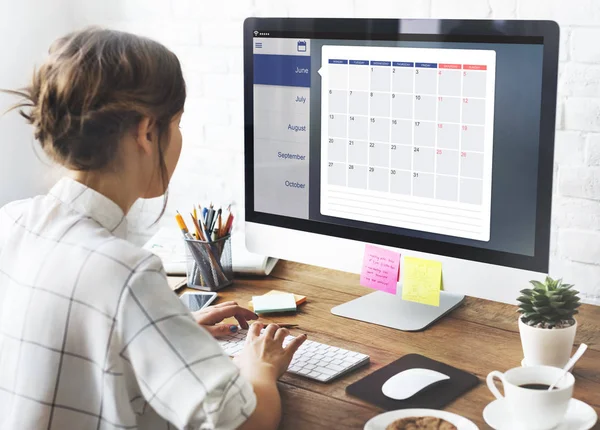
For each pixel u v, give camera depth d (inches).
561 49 66.4
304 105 58.9
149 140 41.5
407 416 42.6
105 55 39.4
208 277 63.3
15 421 39.6
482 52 49.8
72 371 38.7
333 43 56.3
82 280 37.9
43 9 92.7
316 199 60.0
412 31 52.4
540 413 40.2
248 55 61.1
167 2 87.3
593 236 68.7
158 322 36.9
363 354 51.1
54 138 40.0
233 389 37.1
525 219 50.3
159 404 36.8
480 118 50.8
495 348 52.0
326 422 43.6
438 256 54.5
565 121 67.7
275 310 58.6
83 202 41.2
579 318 56.6
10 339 40.0
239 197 87.8
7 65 91.1
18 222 42.3
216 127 87.4
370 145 56.1
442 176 53.2
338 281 65.2
